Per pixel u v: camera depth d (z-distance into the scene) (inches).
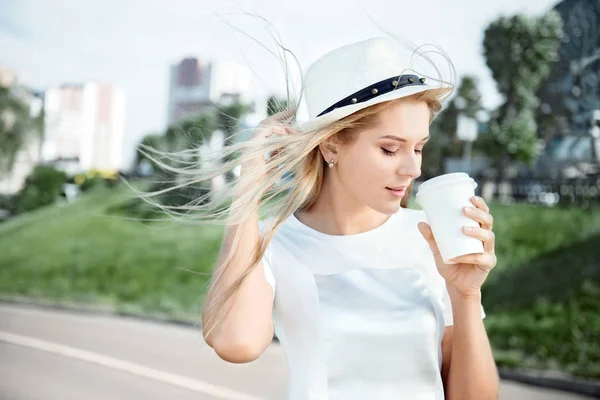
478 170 738.2
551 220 540.1
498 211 597.3
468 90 781.3
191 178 67.6
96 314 575.8
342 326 65.1
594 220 519.8
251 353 61.2
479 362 62.0
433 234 59.4
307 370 65.6
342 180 65.9
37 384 301.6
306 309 66.3
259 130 67.7
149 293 649.0
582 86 718.5
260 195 64.0
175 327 476.1
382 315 65.9
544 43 715.4
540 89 737.0
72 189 1362.0
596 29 709.3
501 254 498.3
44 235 971.3
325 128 63.0
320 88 66.2
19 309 615.2
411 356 65.3
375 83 62.6
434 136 810.2
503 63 743.7
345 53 65.4
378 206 64.1
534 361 320.2
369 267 68.3
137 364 339.0
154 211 68.5
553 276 432.1
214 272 63.6
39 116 1583.4
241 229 63.3
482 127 771.4
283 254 68.2
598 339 332.8
